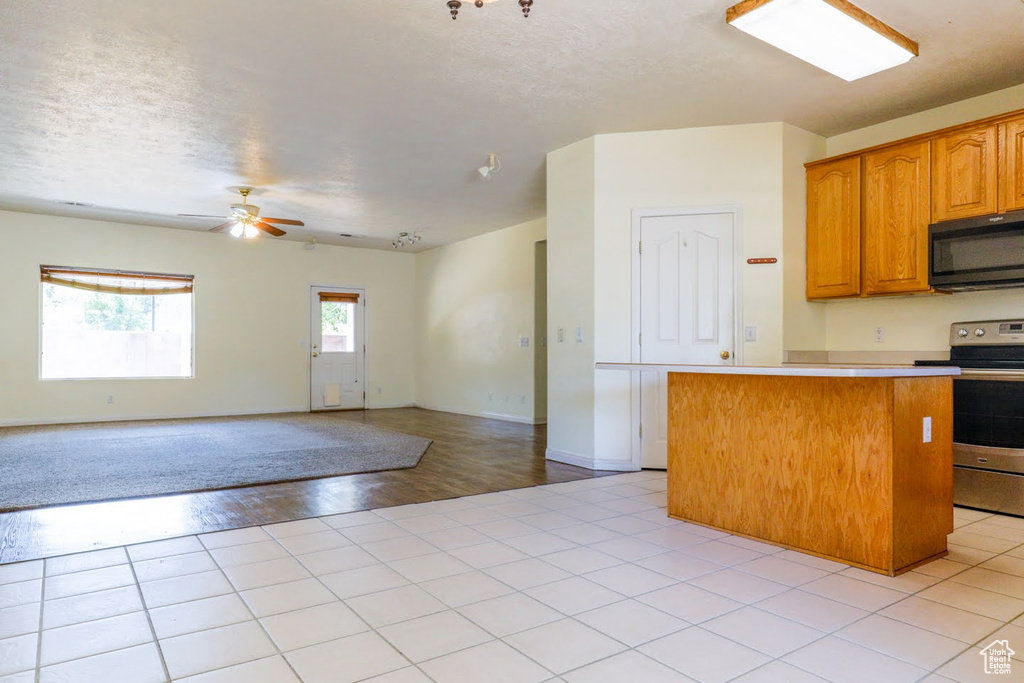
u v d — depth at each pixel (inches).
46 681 68.7
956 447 147.9
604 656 75.0
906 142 162.7
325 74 149.6
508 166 223.5
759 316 179.5
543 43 134.7
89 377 318.7
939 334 168.7
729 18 117.6
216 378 349.7
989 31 128.9
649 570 105.0
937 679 69.9
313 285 381.7
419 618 85.7
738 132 182.9
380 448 230.7
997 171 145.6
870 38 123.8
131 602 90.9
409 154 209.9
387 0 117.5
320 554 112.5
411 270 416.8
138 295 330.6
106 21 124.7
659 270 188.4
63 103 166.2
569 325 202.1
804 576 102.3
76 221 311.9
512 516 138.6
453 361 378.3
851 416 107.9
